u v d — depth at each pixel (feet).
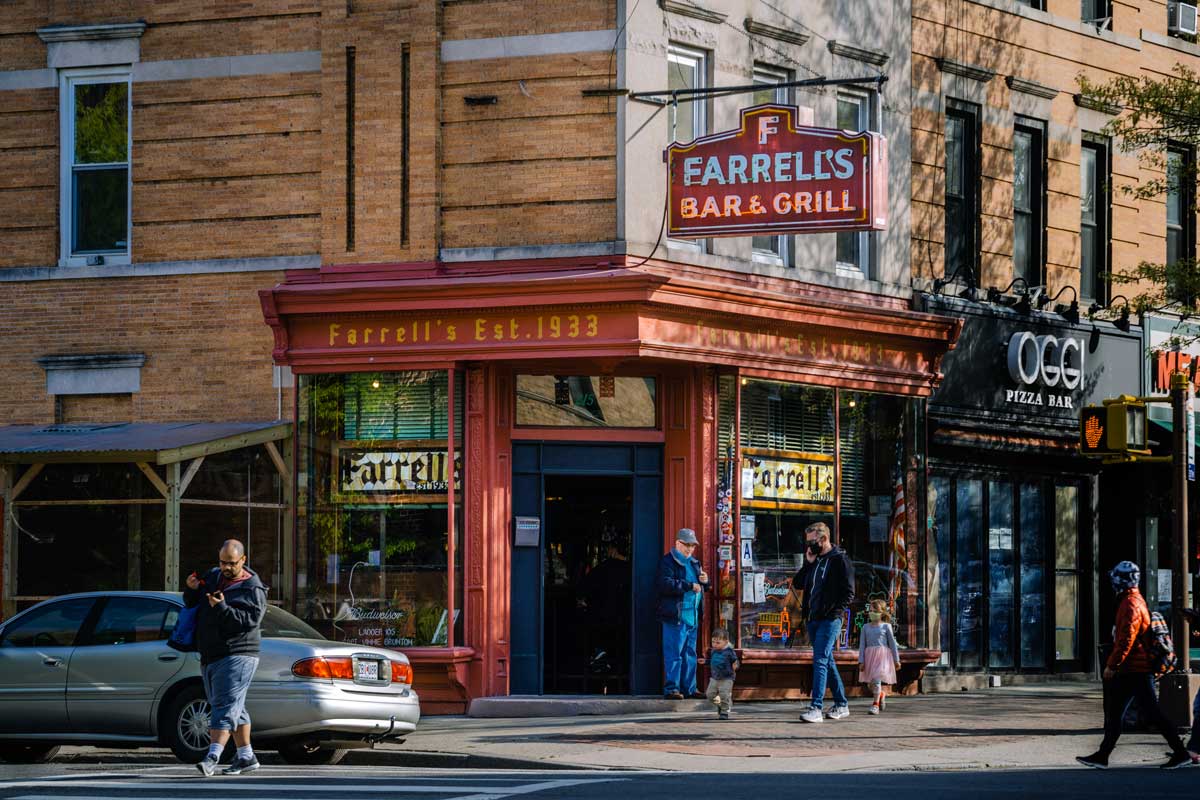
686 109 64.23
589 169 61.41
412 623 61.41
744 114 59.52
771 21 66.54
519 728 55.01
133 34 66.18
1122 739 52.85
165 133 65.87
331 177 63.46
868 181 58.03
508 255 61.67
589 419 63.36
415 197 62.49
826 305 65.00
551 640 63.36
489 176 62.28
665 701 60.70
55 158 67.15
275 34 64.95
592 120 61.52
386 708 47.55
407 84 62.95
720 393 63.98
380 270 62.49
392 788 38.86
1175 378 54.90
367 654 47.75
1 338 67.10
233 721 42.86
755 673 65.05
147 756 52.42
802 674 66.44
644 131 61.77
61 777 42.57
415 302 60.70
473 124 62.54
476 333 60.75
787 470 66.23
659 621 62.49
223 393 64.90
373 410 62.44
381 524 62.13
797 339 65.57
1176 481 54.60
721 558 63.41
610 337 59.47
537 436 62.85
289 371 64.23
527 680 62.49
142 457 57.26
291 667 46.37
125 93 67.05
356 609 61.98
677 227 60.18
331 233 63.31
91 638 48.39
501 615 61.82
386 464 62.18
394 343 61.57
